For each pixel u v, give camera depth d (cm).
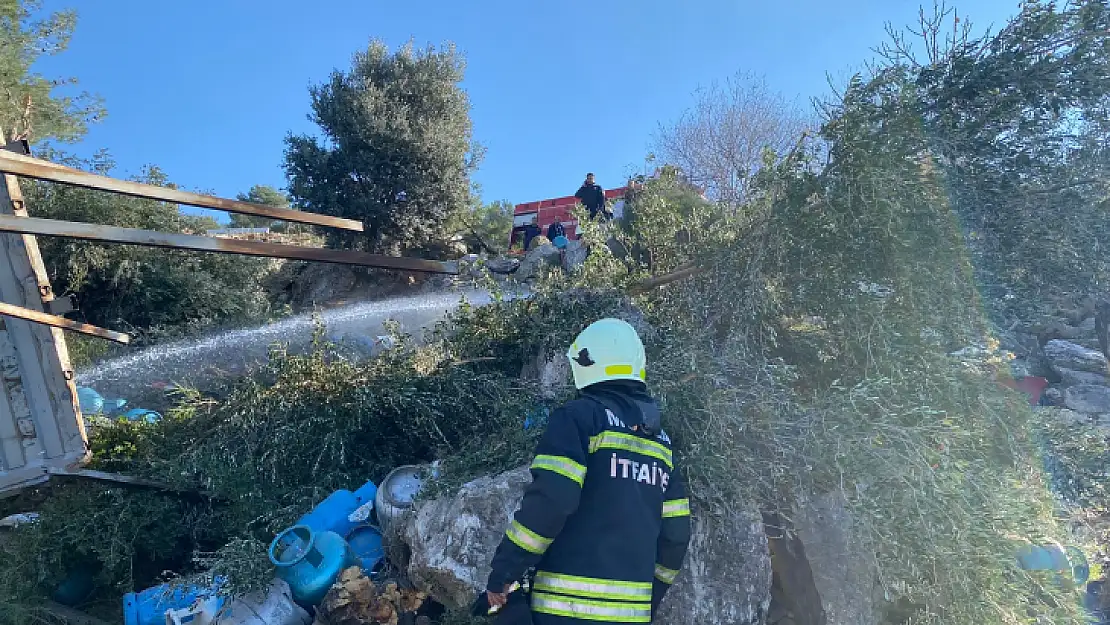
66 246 842
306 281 1315
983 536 279
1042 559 309
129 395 635
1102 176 380
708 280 457
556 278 508
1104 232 386
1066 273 391
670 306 472
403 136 1449
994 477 307
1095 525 377
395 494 357
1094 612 335
